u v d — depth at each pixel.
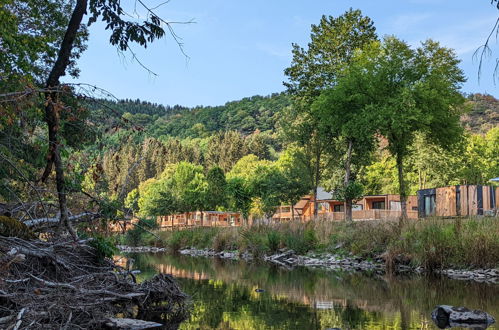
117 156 6.41
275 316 5.90
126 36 6.41
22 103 5.54
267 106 162.62
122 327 4.91
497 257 11.40
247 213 38.19
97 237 6.41
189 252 22.09
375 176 51.62
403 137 25.47
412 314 6.05
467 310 5.76
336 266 14.18
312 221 19.97
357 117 25.64
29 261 5.12
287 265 14.56
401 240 13.69
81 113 6.06
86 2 6.41
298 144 32.66
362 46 31.20
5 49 9.25
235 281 9.85
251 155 96.88
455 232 12.70
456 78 26.30
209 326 5.29
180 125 167.50
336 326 5.29
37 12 13.04
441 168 43.44
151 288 6.51
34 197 7.02
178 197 55.16
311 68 32.25
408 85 24.98
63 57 6.48
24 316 4.14
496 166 44.38
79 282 5.39
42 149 6.14
